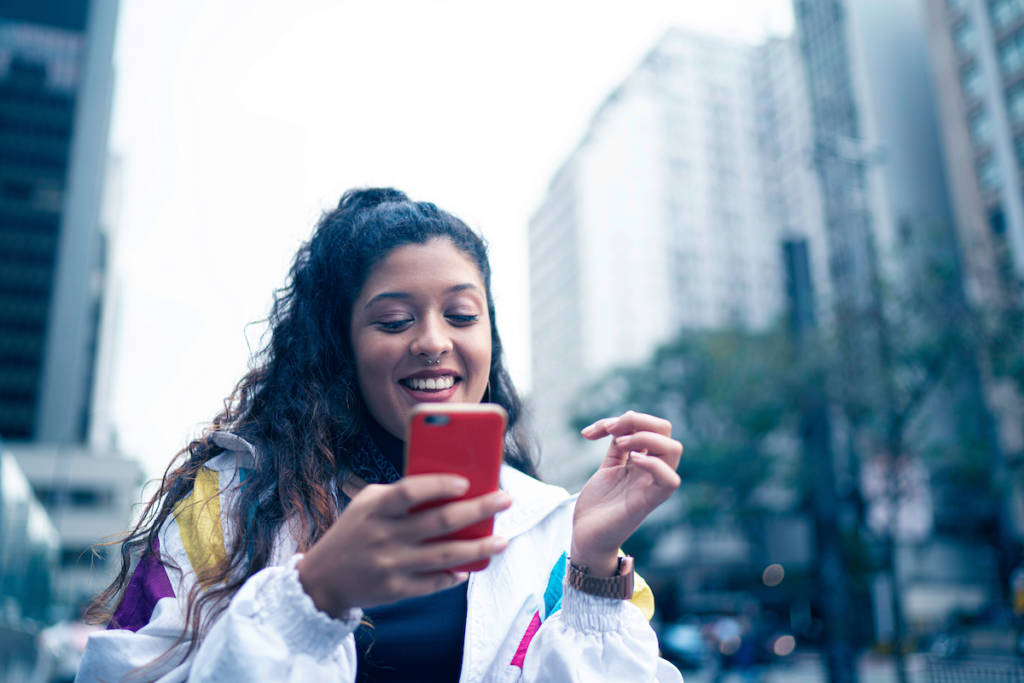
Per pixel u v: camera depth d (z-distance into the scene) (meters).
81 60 59.38
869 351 13.35
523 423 1.74
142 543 1.22
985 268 14.30
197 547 1.14
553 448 32.34
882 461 14.77
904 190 40.44
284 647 0.91
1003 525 30.06
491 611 1.25
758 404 15.38
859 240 39.59
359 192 1.61
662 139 60.81
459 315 1.25
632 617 1.21
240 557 1.11
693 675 17.58
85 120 58.28
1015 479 15.73
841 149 26.02
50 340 53.75
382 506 0.83
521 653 1.24
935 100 43.22
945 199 41.03
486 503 0.84
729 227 59.94
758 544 34.78
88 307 55.56
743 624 17.02
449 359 1.23
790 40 56.66
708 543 40.38
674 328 56.75
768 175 59.31
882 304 13.66
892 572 14.97
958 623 22.42
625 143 62.19
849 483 15.17
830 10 46.75
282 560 1.14
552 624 1.20
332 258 1.36
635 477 1.18
